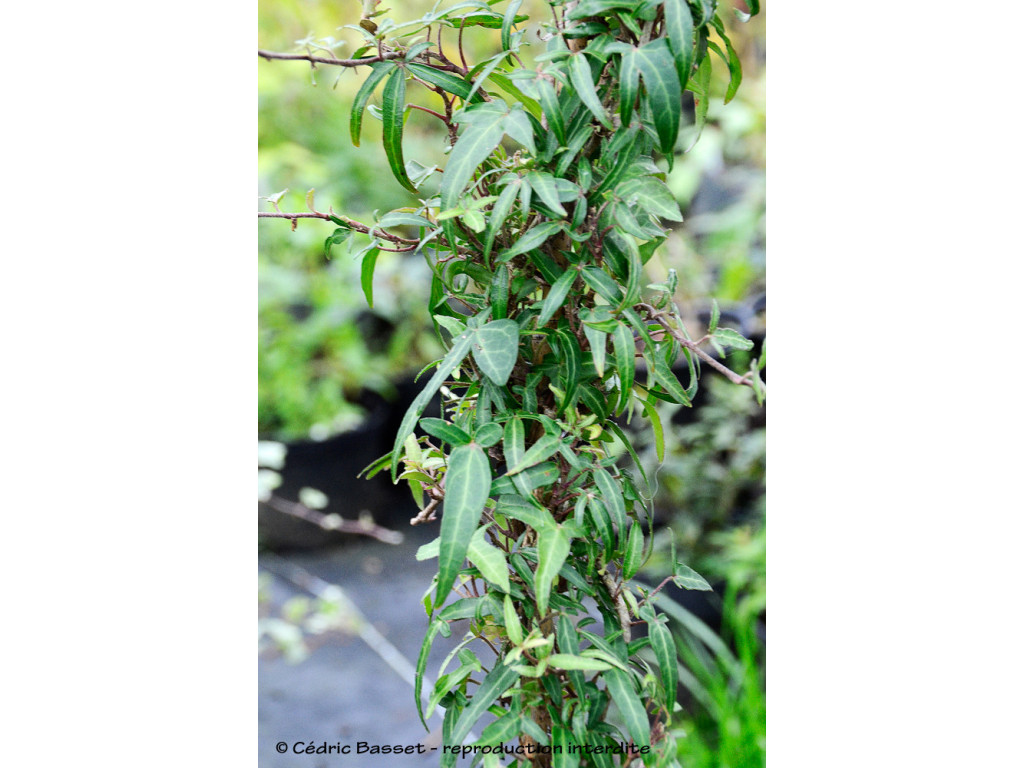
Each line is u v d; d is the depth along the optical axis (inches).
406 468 32.6
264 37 108.6
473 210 28.2
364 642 85.9
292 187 107.0
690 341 30.1
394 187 112.7
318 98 113.4
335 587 93.6
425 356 116.0
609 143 28.0
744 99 94.0
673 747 31.5
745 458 81.2
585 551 31.9
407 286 112.7
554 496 30.1
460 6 29.7
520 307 31.5
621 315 28.5
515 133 26.9
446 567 25.6
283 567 99.3
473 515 26.1
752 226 92.7
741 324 83.8
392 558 102.3
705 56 32.0
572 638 29.2
